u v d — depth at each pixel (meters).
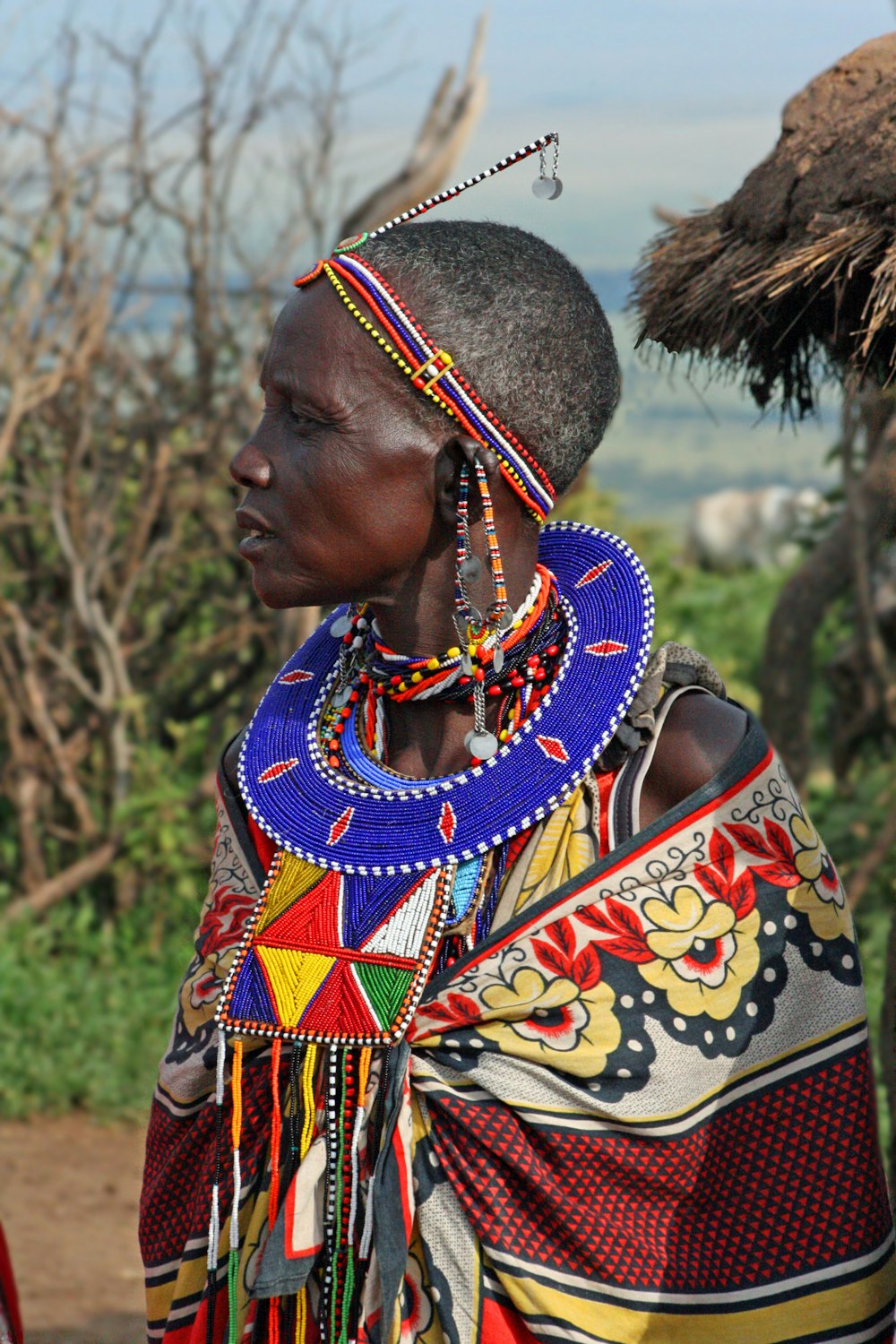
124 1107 7.54
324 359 2.11
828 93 2.45
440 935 2.19
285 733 2.43
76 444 9.41
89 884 9.48
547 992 2.16
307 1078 2.21
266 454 2.18
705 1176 2.20
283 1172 2.24
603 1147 2.15
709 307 2.55
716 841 2.20
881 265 2.28
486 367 2.10
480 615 2.20
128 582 9.62
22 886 9.61
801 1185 2.19
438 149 8.22
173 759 9.95
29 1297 5.72
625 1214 2.18
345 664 2.45
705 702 2.30
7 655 9.41
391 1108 2.16
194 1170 2.49
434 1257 2.17
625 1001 2.16
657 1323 2.17
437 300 2.10
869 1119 2.24
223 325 9.66
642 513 27.70
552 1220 2.16
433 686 2.27
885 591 8.62
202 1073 2.42
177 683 10.15
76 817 9.74
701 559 23.33
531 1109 2.15
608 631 2.27
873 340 2.46
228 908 2.45
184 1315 2.41
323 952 2.22
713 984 2.18
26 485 9.77
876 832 7.93
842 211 2.36
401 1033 2.16
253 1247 2.29
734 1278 2.19
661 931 2.17
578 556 2.39
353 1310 2.19
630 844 2.18
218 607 10.07
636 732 2.26
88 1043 7.96
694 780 2.24
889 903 7.41
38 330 9.13
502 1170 2.17
